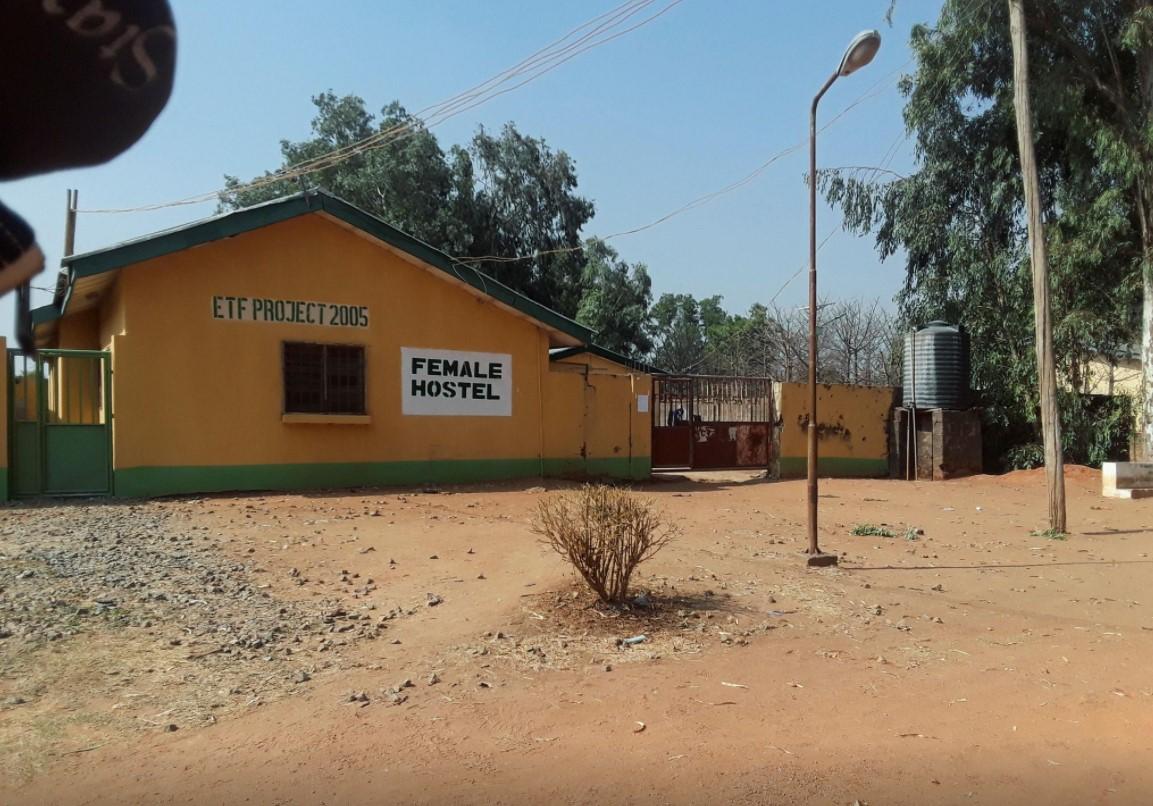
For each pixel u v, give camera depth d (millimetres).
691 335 43062
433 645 6012
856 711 5008
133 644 5855
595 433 17141
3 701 4844
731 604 7168
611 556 6773
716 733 4609
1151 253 18000
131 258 12219
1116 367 22906
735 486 17375
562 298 32125
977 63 20406
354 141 31281
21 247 1092
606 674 5492
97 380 12828
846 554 10008
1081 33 18672
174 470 12906
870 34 8234
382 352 14719
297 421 13789
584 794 3865
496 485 15234
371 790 3875
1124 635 6852
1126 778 4160
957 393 20438
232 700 4984
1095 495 16812
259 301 13625
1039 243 12555
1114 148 17562
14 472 12000
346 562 8672
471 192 30703
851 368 31219
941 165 21312
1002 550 10852
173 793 3826
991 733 4730
